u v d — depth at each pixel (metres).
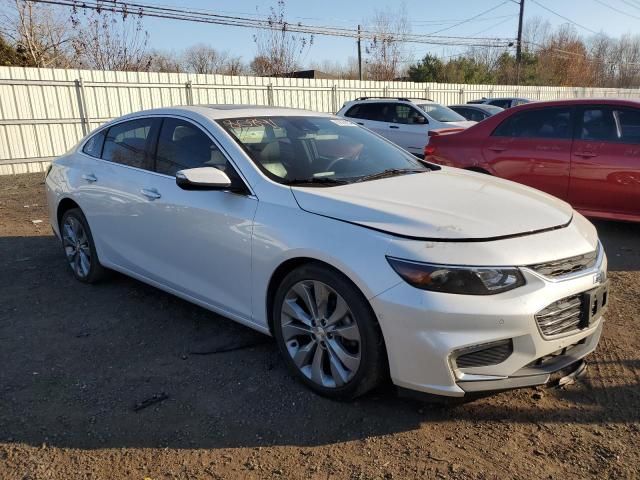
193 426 2.81
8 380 3.27
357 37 30.22
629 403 2.95
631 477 2.39
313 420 2.85
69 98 13.99
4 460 2.55
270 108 4.32
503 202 3.16
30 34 22.14
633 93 39.69
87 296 4.64
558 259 2.74
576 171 6.21
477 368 2.61
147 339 3.82
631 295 4.50
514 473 2.44
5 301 4.55
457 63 38.88
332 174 3.57
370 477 2.42
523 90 30.02
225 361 3.49
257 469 2.49
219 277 3.53
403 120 12.81
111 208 4.34
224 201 3.42
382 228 2.76
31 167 13.58
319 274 2.91
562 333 2.75
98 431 2.77
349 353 2.88
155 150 4.10
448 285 2.55
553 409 2.92
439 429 2.76
